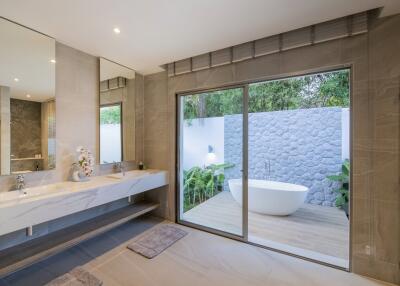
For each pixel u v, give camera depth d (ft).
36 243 6.87
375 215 6.34
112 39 7.57
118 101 10.17
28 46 6.86
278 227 10.29
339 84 15.44
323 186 13.84
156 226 10.14
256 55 7.88
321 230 9.98
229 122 9.37
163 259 7.41
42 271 6.64
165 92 10.91
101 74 9.24
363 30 6.16
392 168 6.10
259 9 5.84
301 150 14.44
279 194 11.31
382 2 5.53
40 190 6.71
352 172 6.64
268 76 7.83
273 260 7.44
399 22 5.92
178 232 9.50
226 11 5.92
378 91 6.20
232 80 8.61
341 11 5.99
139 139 11.46
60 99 7.86
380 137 6.22
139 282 6.19
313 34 6.86
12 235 6.68
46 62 7.34
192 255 7.70
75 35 7.26
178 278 6.40
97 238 8.88
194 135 10.48
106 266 6.96
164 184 10.50
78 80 8.46
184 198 10.89
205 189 10.41
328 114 13.76
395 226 6.11
